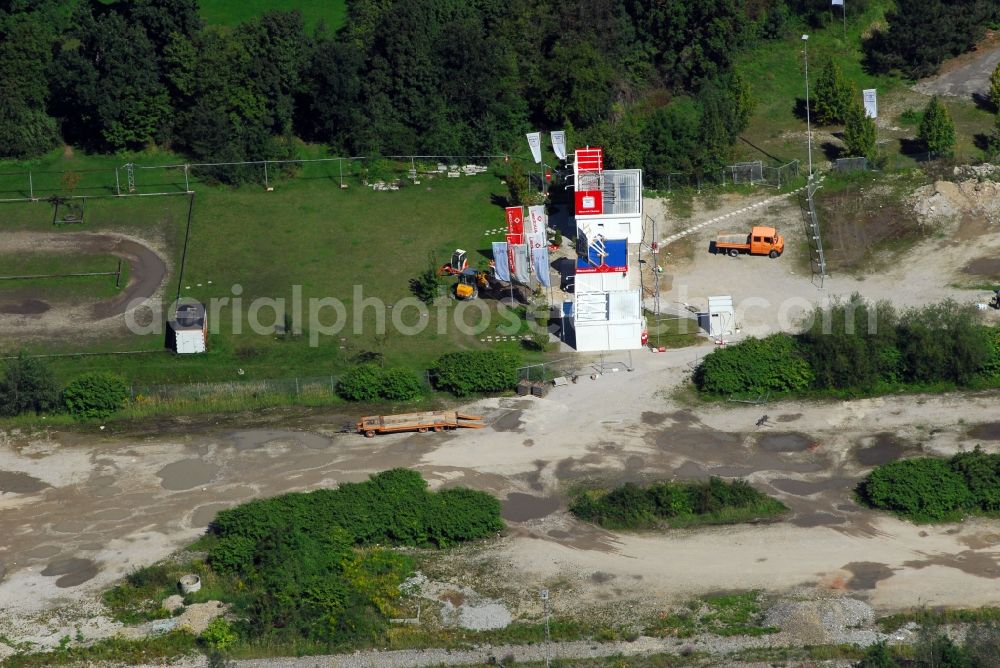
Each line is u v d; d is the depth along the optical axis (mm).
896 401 89250
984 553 74375
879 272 102812
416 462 84812
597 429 87750
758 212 111188
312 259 107125
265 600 70250
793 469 83000
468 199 115750
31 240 108875
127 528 79188
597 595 72250
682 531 77500
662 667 66125
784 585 72500
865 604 70062
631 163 114938
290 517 76500
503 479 82938
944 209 108312
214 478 83750
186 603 71812
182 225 111188
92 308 101312
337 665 67062
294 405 91688
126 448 87188
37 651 68812
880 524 77375
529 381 92250
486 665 66812
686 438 86500
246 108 120500
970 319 92625
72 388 90250
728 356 91250
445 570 74500
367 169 119125
